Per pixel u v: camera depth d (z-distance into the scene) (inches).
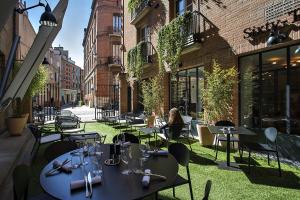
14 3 168.6
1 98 262.7
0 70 378.6
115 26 1061.8
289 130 221.0
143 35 545.3
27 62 254.1
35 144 253.6
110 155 122.4
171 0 411.2
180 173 189.8
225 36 283.7
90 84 1450.5
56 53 1611.7
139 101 544.4
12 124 327.0
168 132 257.6
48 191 82.5
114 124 498.9
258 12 239.9
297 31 203.5
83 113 854.5
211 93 269.0
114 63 996.6
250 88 261.4
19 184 92.7
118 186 85.9
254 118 256.1
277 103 232.4
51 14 216.2
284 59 225.9
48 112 625.9
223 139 231.8
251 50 247.0
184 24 336.8
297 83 214.4
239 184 168.1
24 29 565.9
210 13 311.0
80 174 98.1
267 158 222.7
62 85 2220.7
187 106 371.9
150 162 112.7
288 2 210.4
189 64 355.3
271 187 162.6
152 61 475.2
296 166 204.7
